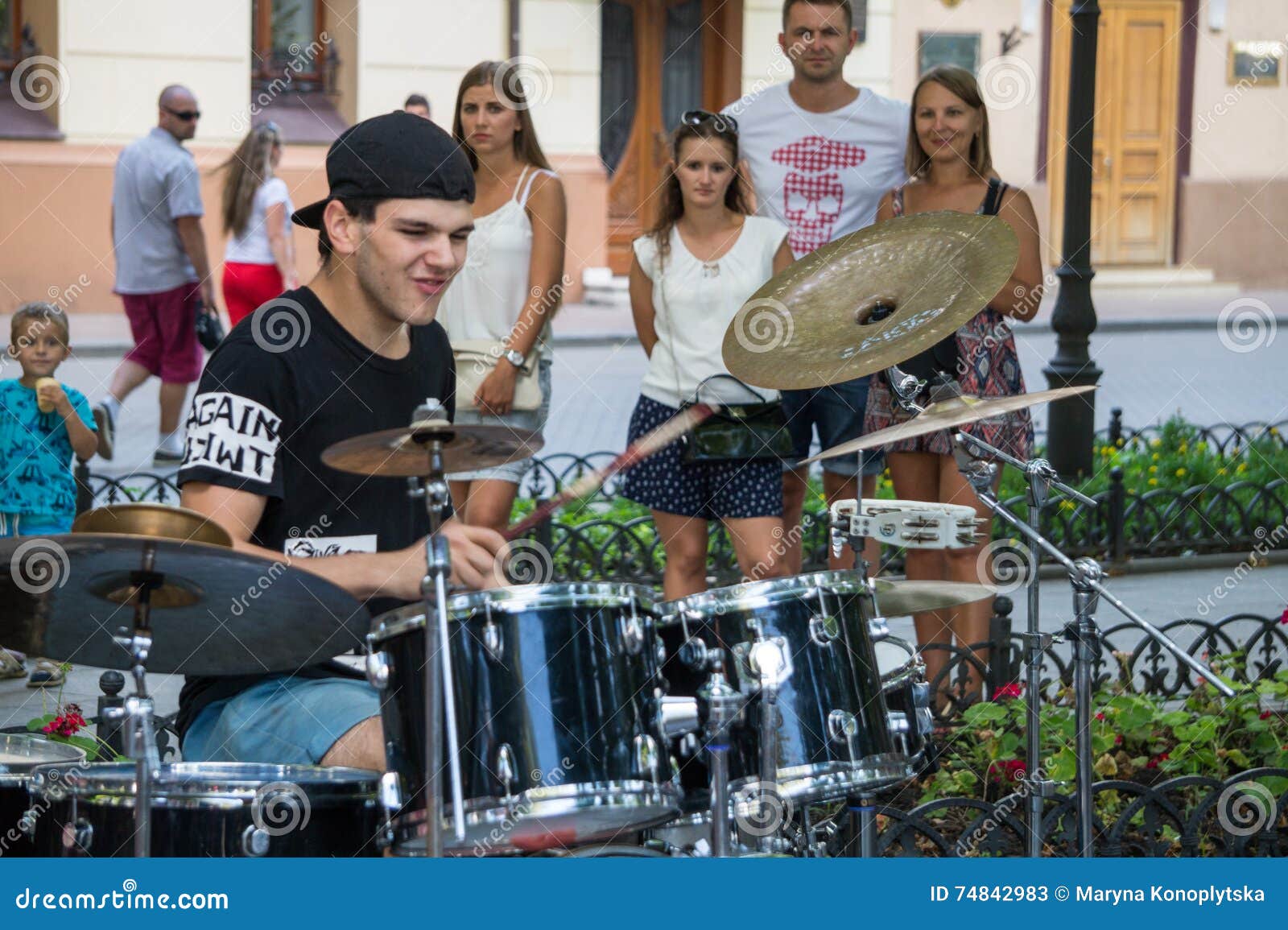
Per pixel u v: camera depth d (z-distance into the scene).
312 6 23.38
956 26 26.97
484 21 23.92
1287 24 29.81
